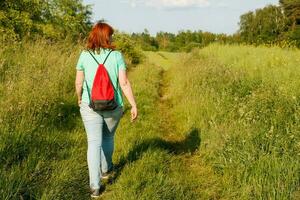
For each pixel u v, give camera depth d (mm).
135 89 10953
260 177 4547
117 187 4602
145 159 5312
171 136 7102
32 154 4785
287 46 19141
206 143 5949
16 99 6117
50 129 5977
